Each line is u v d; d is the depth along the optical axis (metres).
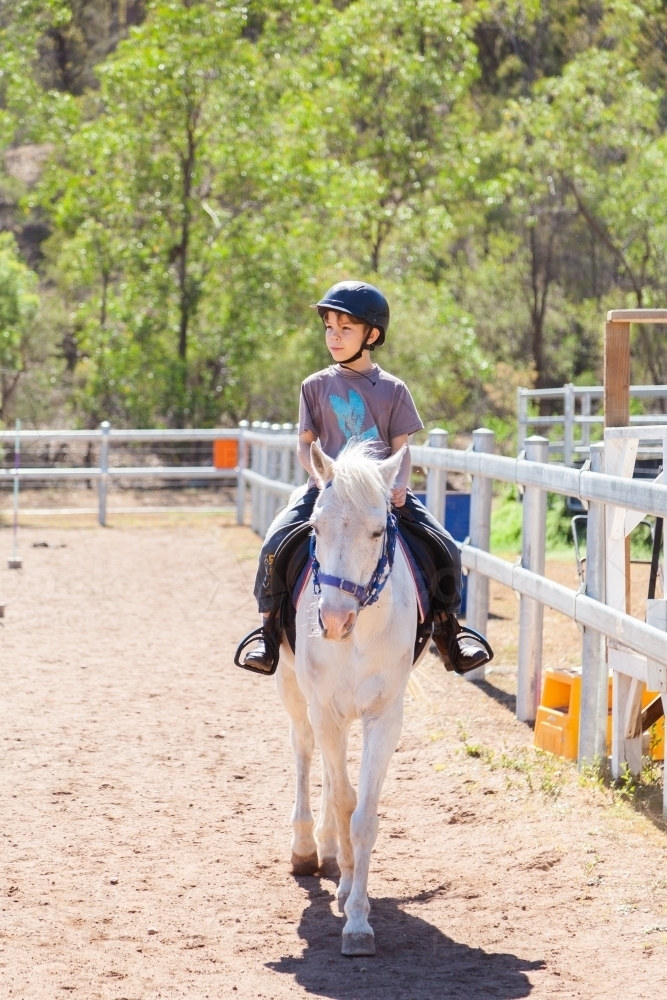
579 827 5.73
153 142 30.28
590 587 6.63
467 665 5.60
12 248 33.53
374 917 4.87
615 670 6.36
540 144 28.86
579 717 6.77
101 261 30.97
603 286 34.31
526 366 32.59
